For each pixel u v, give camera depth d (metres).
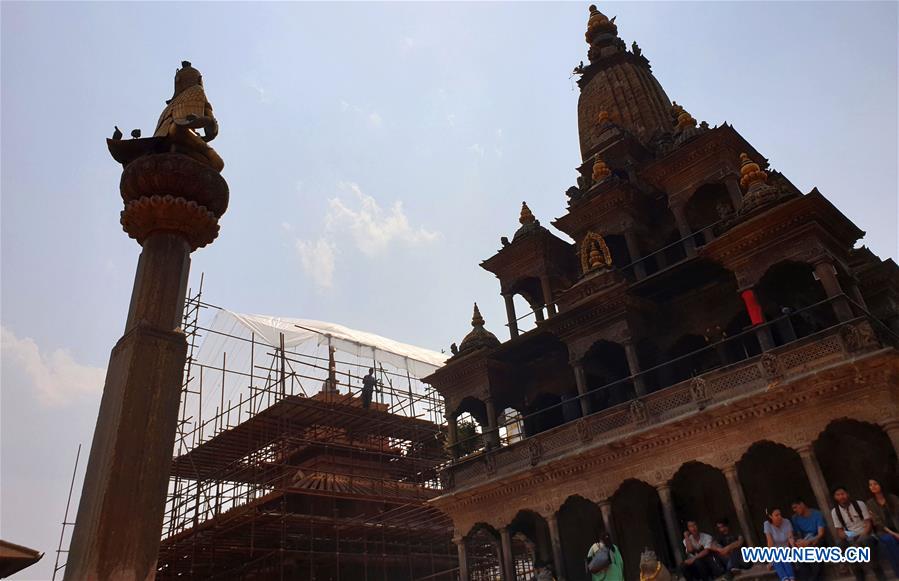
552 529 28.05
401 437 47.47
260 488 41.78
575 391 33.94
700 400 24.72
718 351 29.12
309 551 39.34
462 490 31.05
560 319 30.61
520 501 29.48
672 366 30.78
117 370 10.27
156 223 11.31
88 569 8.59
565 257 39.91
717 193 34.03
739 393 23.83
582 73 48.38
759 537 25.64
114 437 9.45
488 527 32.03
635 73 45.84
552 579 27.53
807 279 26.69
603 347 31.08
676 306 30.84
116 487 9.15
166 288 10.88
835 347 22.02
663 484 25.06
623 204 35.50
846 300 22.66
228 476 42.78
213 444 42.12
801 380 21.97
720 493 27.22
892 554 18.36
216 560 41.38
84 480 9.92
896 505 19.70
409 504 42.00
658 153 37.91
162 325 10.59
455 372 35.25
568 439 28.36
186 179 11.32
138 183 11.23
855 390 21.42
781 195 24.92
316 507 43.28
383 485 45.31
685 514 27.95
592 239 32.25
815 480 21.66
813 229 23.75
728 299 29.44
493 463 30.83
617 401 32.34
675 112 39.50
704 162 32.94
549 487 28.58
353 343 51.88
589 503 31.27
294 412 42.12
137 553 9.00
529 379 35.75
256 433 42.41
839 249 25.25
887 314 29.95
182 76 13.02
